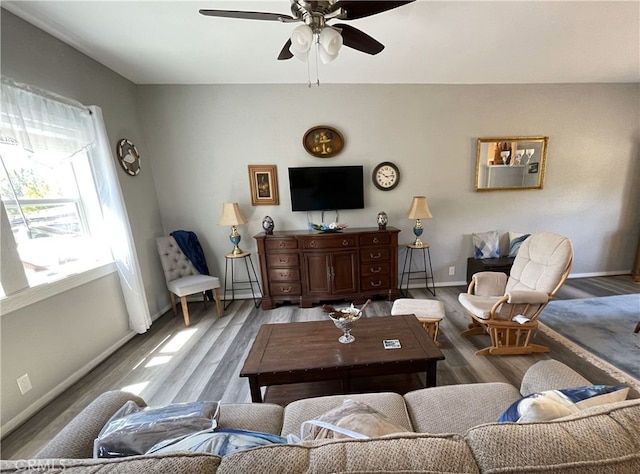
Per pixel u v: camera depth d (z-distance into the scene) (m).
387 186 3.40
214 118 3.19
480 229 3.59
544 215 3.59
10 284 1.65
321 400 1.20
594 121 3.41
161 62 2.53
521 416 0.70
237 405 1.21
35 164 1.96
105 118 2.57
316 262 3.10
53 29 1.98
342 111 3.24
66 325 2.01
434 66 2.77
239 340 2.54
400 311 2.17
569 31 2.17
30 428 1.63
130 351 2.42
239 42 2.21
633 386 1.72
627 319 2.53
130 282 2.58
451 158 3.41
